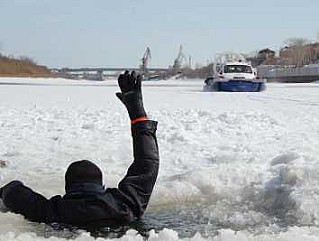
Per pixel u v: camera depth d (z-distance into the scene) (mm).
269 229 5094
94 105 19094
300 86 46281
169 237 4461
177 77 116875
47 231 4883
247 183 6672
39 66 119000
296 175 6305
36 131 11453
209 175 6797
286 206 5816
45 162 8250
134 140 5145
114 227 5035
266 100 23188
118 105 19078
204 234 4957
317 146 9203
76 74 125062
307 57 124312
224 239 4418
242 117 13898
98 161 8305
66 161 8312
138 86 4984
